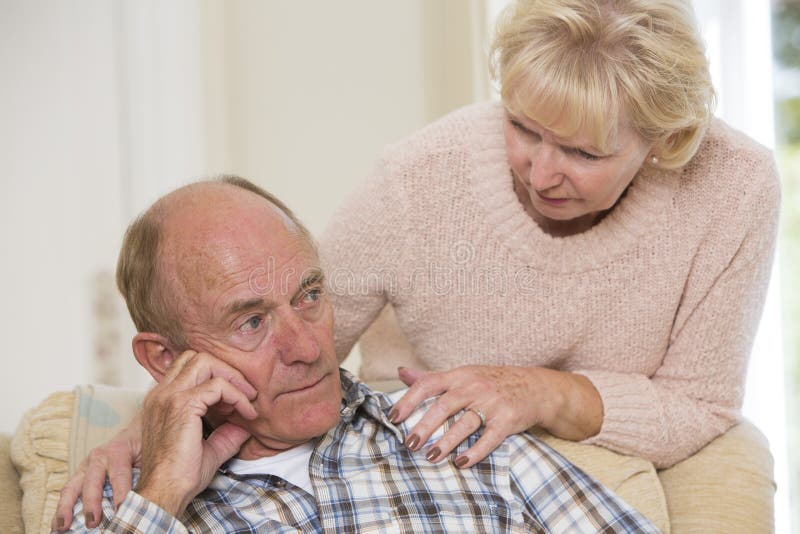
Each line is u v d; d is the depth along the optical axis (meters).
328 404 1.19
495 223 1.40
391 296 1.52
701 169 1.39
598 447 1.40
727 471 1.41
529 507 1.29
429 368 1.63
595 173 1.19
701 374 1.46
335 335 1.54
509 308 1.45
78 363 2.57
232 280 1.14
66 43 2.49
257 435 1.23
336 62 2.61
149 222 1.19
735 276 1.41
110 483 1.21
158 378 1.25
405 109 2.60
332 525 1.22
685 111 1.17
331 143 2.65
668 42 1.13
